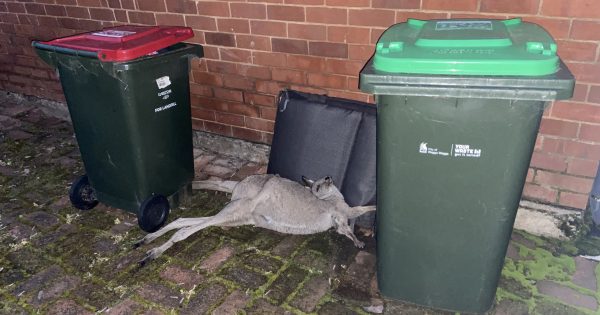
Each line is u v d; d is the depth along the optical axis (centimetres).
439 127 207
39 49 304
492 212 220
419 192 225
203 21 383
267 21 354
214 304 270
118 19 427
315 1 328
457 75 195
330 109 336
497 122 200
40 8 475
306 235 328
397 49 212
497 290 272
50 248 322
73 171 429
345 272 292
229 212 321
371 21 314
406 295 261
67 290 284
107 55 276
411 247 242
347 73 342
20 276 296
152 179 330
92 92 303
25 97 569
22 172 428
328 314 261
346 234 312
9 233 340
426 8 294
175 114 332
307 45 347
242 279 288
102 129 314
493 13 279
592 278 279
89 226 346
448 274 245
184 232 314
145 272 296
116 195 341
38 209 369
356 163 326
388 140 217
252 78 388
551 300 264
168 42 310
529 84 189
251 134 419
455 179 217
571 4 258
